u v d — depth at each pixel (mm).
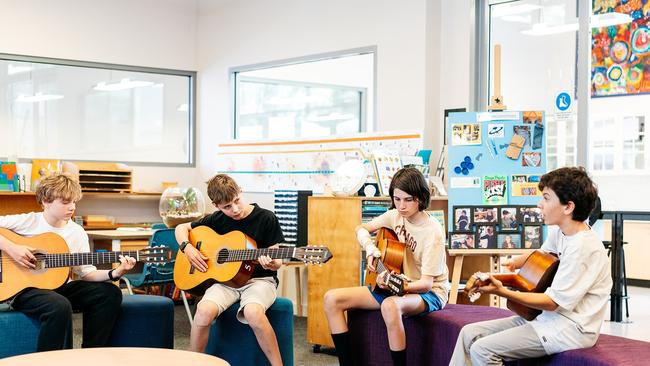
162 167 7500
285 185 6492
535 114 4691
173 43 7547
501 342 2934
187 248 3918
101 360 2762
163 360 2771
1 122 6719
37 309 3494
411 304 3520
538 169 4652
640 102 6008
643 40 5898
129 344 3820
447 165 5102
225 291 3816
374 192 4844
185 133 7680
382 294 3748
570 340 2826
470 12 5766
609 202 6480
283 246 3797
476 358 2990
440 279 3709
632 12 5879
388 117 6012
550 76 5625
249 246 3832
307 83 6797
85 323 3711
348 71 6441
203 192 7613
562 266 2840
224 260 3842
